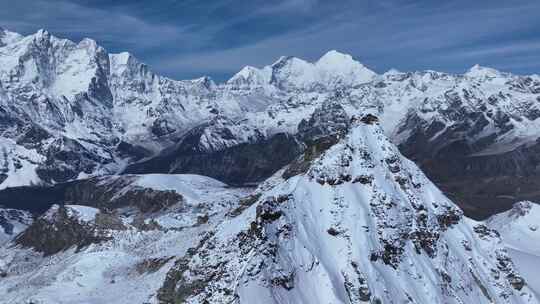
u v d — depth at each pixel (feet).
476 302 331.57
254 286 278.26
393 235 324.80
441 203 373.81
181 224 538.47
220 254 310.45
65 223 568.82
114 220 553.64
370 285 297.33
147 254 446.19
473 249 366.02
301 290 288.51
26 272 515.09
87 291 396.57
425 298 309.42
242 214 338.75
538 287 433.89
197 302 290.56
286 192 327.88
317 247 308.81
